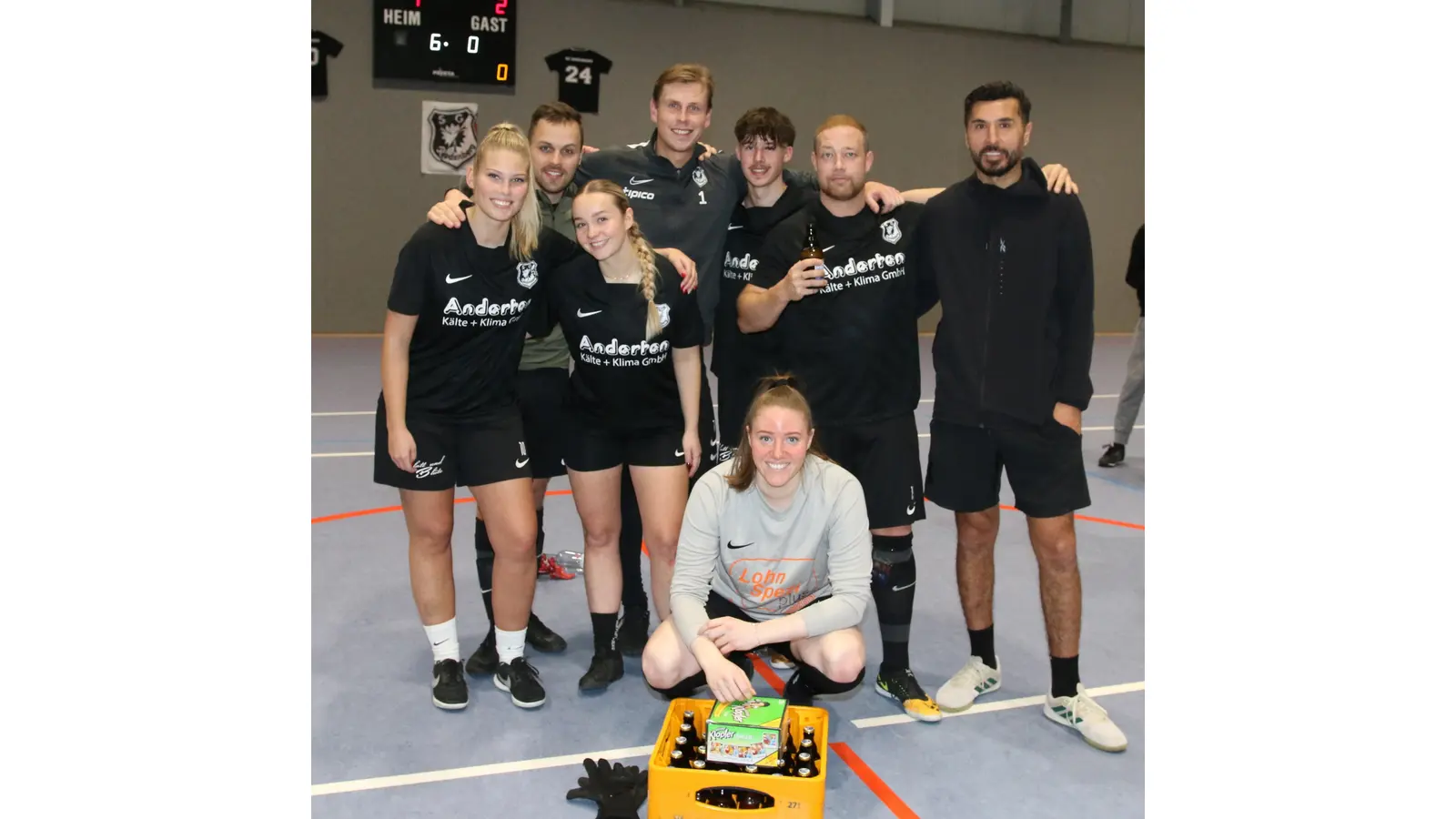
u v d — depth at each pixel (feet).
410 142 33.53
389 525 14.26
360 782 7.82
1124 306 43.27
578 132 9.76
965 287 8.78
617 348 8.82
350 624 10.92
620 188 8.45
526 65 34.09
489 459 8.83
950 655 10.55
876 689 9.75
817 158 8.85
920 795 7.85
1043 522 8.77
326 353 30.42
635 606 10.57
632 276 8.75
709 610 8.73
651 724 8.93
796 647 8.70
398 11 32.60
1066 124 40.91
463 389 8.75
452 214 8.33
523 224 8.41
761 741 7.14
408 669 9.92
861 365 9.08
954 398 8.87
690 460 9.30
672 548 9.29
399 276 8.25
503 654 9.36
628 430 9.23
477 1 33.12
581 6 34.27
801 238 9.05
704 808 6.97
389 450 8.47
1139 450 20.57
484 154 7.95
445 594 9.12
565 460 9.36
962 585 9.52
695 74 9.55
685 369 9.20
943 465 9.07
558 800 7.64
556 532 14.39
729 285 10.05
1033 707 9.42
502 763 8.18
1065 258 8.54
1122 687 9.78
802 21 36.83
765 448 7.68
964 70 39.17
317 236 33.40
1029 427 8.64
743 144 9.32
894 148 38.81
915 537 14.64
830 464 8.39
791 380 8.79
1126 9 41.06
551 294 8.95
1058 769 8.30
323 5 32.09
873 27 37.73
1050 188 8.63
